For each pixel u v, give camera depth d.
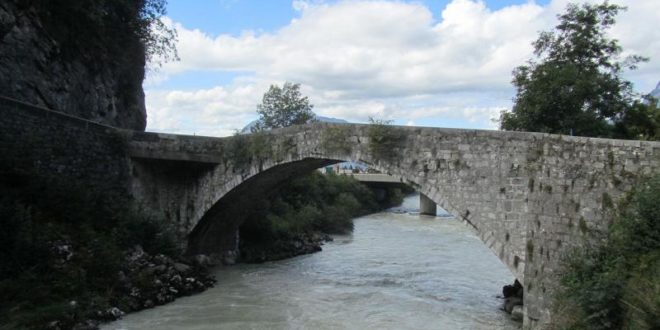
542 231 16.77
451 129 21.70
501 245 20.41
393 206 82.81
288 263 33.94
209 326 19.83
